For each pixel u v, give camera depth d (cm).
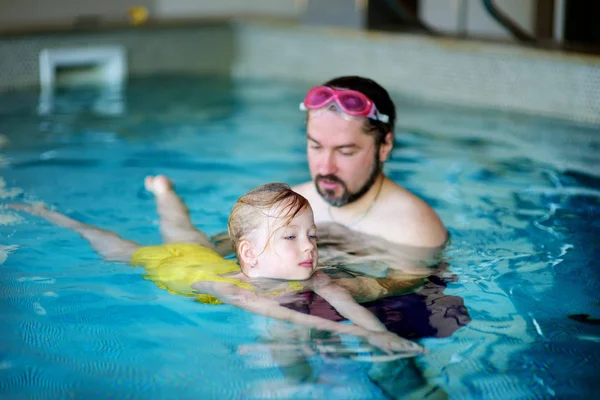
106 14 757
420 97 554
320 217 261
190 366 181
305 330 196
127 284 227
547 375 178
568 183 341
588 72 459
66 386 172
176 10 793
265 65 673
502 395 170
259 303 209
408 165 372
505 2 687
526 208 305
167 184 318
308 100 245
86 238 264
